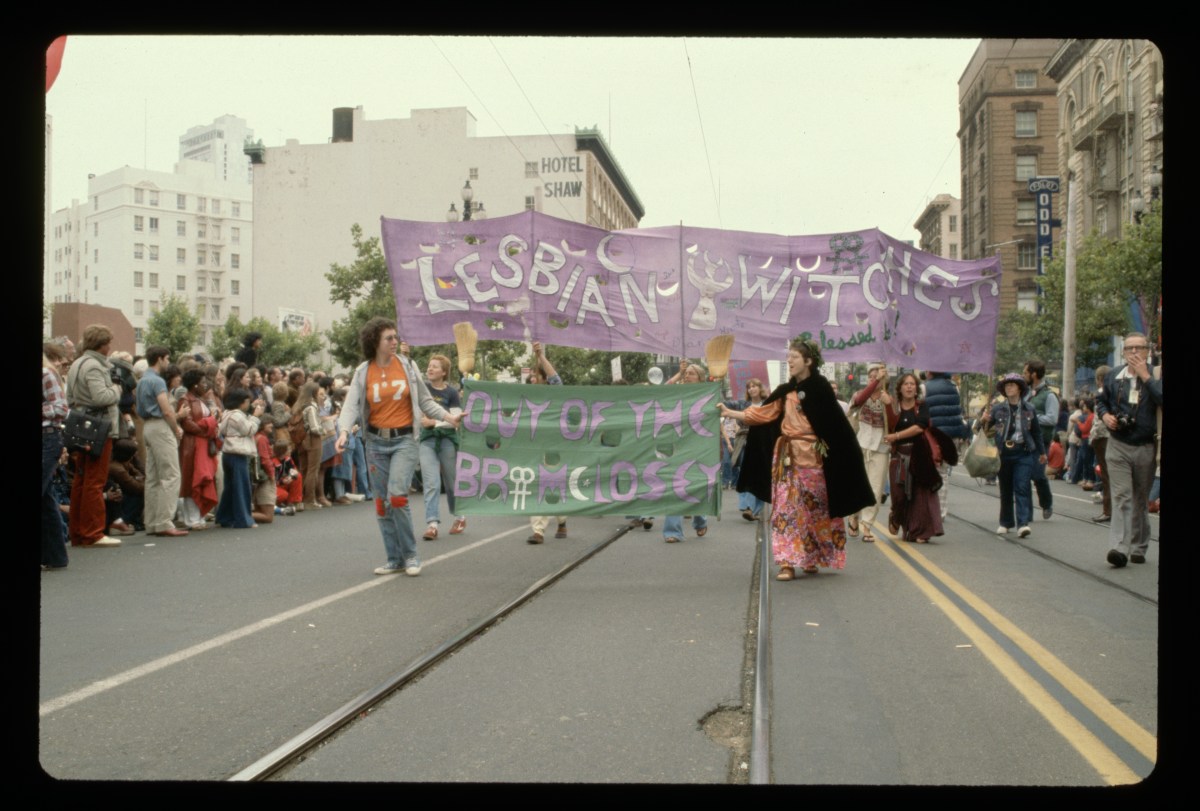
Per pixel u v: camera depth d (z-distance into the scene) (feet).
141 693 15.56
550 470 29.32
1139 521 29.50
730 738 13.70
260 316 248.11
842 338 31.91
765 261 31.83
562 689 15.94
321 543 33.71
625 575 27.53
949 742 13.46
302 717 14.35
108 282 412.57
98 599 23.29
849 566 29.43
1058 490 64.13
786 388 27.50
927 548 33.81
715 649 18.62
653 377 43.29
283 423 43.06
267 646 18.63
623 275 31.24
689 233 31.58
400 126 247.29
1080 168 153.28
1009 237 228.02
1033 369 38.22
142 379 35.73
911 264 32.81
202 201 429.79
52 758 12.59
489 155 245.24
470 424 29.17
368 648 18.48
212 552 31.37
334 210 248.11
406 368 27.30
